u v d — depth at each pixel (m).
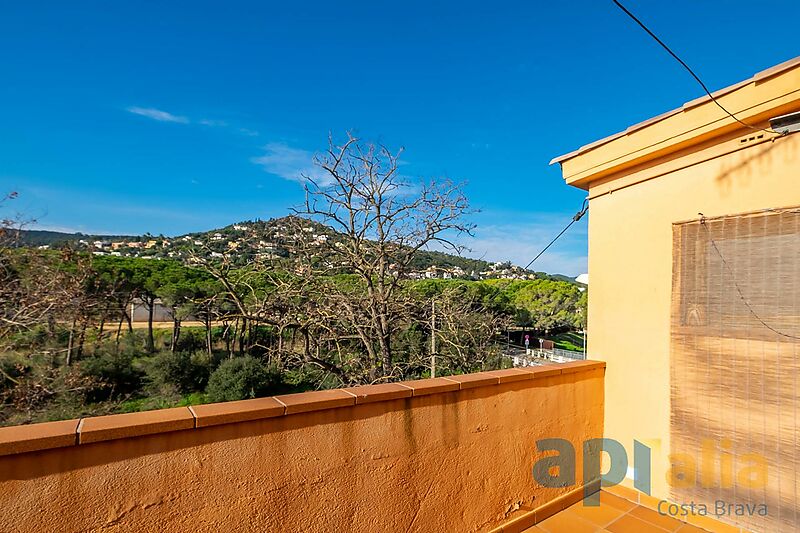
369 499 1.82
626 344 3.00
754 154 2.41
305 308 8.49
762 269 2.35
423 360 9.36
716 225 2.55
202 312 9.91
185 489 1.39
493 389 2.32
